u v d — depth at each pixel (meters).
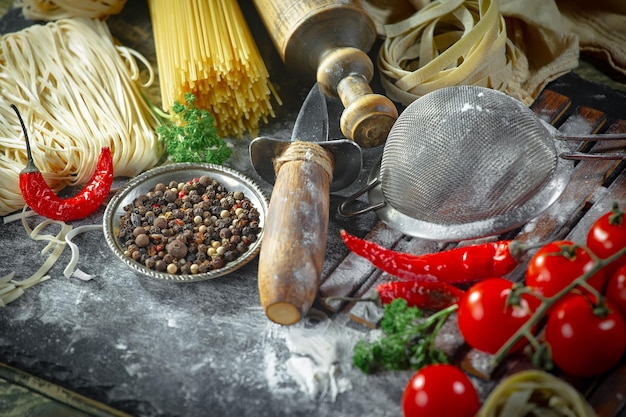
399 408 0.51
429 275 0.54
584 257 0.49
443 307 0.53
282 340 0.54
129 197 0.62
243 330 0.55
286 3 0.66
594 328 0.47
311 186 0.56
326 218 0.56
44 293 0.59
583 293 0.48
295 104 0.70
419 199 0.57
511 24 0.72
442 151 0.55
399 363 0.51
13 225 0.63
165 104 0.68
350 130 0.61
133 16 0.78
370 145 0.62
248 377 0.53
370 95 0.61
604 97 0.69
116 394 0.53
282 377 0.53
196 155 0.64
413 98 0.67
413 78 0.65
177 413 0.52
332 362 0.53
